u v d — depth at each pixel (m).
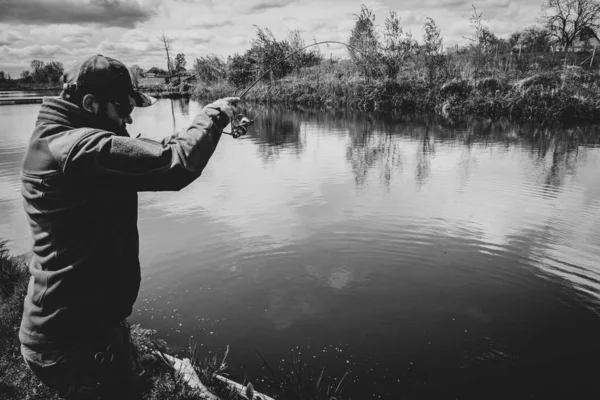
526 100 19.62
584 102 18.28
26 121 22.20
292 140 15.78
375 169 10.62
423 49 25.12
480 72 22.94
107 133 1.41
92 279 1.55
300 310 4.30
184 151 1.41
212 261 5.45
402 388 3.24
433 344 3.78
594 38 28.31
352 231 6.41
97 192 1.48
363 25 25.38
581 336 3.84
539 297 4.52
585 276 4.96
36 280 1.54
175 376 2.71
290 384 3.06
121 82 1.55
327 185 9.19
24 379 2.62
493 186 8.75
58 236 1.48
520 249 5.69
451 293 4.64
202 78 50.12
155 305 4.42
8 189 8.68
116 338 1.75
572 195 7.98
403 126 18.39
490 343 3.76
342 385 3.27
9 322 3.25
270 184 9.36
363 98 25.70
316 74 32.62
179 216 7.23
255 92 35.16
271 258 5.52
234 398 2.69
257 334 3.92
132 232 1.68
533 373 3.39
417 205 7.64
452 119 20.27
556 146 12.95
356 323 4.10
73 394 1.65
